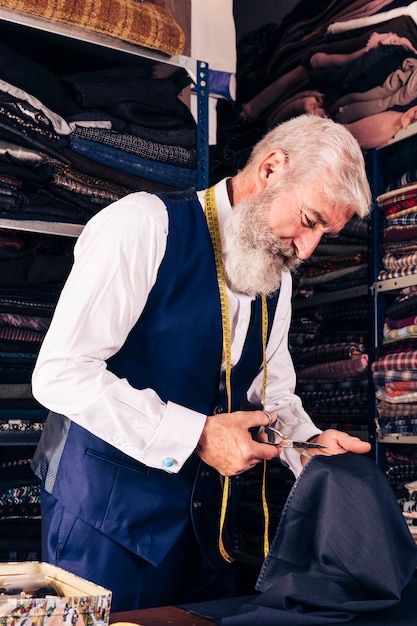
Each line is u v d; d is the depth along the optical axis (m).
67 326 1.37
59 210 2.29
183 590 1.63
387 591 1.15
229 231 1.54
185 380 1.54
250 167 1.61
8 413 2.30
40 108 2.22
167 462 1.37
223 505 1.55
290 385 1.85
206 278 1.54
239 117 3.41
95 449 1.51
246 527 3.37
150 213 1.49
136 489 1.51
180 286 1.52
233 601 1.23
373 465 1.27
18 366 2.34
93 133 2.31
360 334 2.96
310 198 1.44
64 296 1.41
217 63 2.76
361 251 2.97
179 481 1.55
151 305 1.51
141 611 1.16
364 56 2.75
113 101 2.38
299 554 1.23
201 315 1.52
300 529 1.23
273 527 3.21
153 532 1.52
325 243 3.12
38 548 2.35
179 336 1.52
